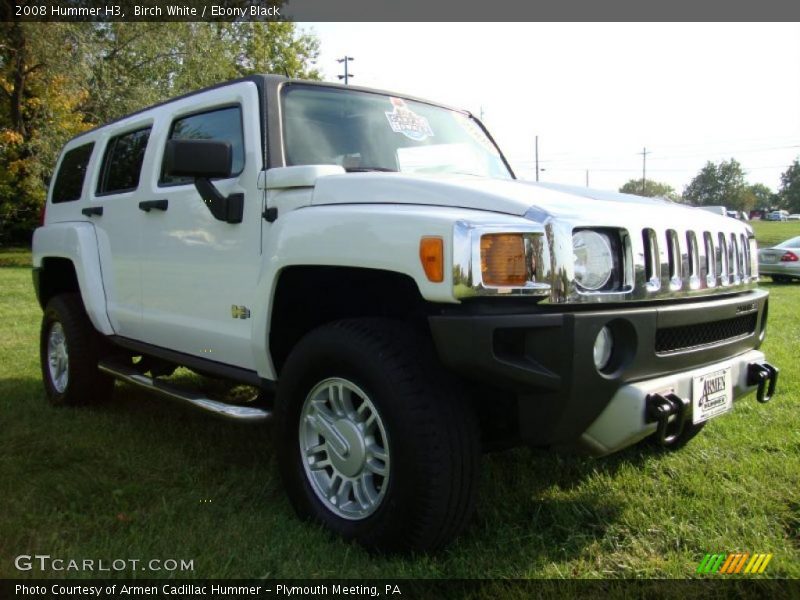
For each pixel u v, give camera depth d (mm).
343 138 3217
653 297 2426
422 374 2279
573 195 2607
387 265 2275
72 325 4324
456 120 3918
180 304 3434
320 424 2600
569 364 2135
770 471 3191
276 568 2316
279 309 2834
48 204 5133
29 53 19297
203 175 2740
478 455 2326
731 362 2773
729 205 103188
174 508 2783
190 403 3158
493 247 2111
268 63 29719
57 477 3141
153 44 21016
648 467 3277
